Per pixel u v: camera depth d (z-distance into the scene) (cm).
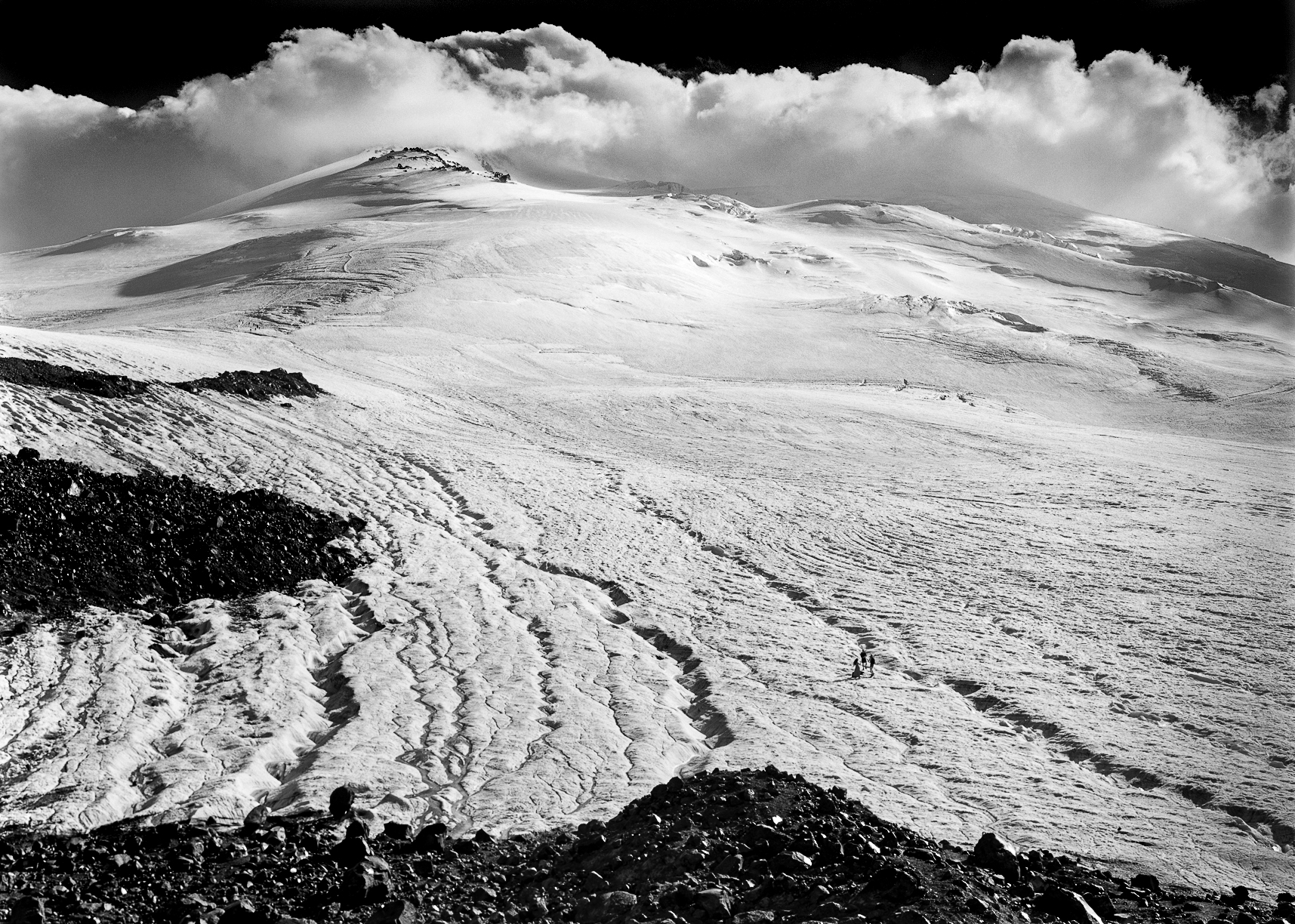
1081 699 2453
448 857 1092
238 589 2866
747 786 1159
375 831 1544
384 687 2316
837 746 2144
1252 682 2562
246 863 1057
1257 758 2128
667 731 2177
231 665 2384
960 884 853
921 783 1956
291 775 1912
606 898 899
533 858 1089
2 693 2061
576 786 1842
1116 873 1521
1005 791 1948
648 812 1147
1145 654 2770
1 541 2605
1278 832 1817
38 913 872
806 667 2628
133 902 934
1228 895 1415
